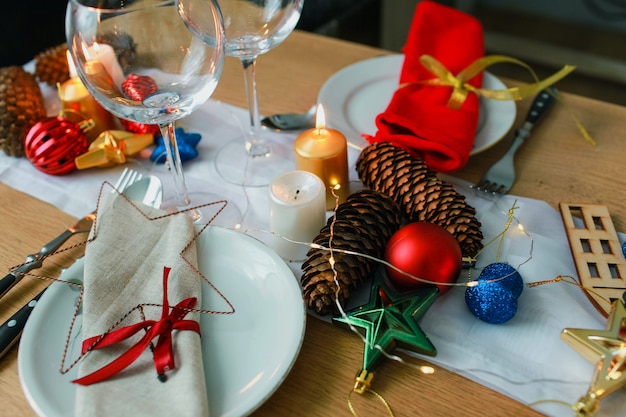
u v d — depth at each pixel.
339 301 0.45
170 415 0.36
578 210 0.54
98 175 0.64
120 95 0.49
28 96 0.69
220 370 0.41
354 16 1.85
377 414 0.40
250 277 0.48
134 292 0.45
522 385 0.40
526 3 2.11
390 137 0.60
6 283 0.50
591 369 0.41
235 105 0.76
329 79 0.75
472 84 0.69
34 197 0.61
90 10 0.48
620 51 1.88
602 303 0.45
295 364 0.44
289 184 0.52
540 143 0.65
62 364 0.41
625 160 0.61
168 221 0.51
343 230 0.47
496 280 0.44
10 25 1.27
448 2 2.01
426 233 0.45
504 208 0.55
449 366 0.42
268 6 0.57
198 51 0.50
